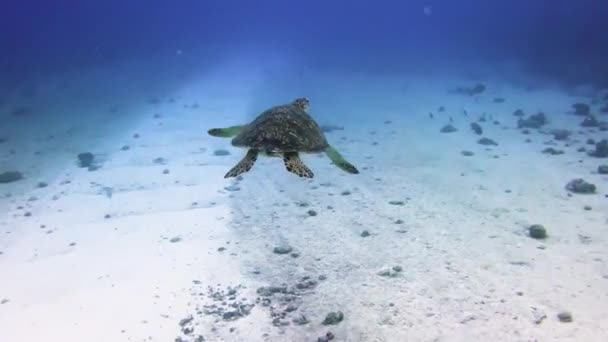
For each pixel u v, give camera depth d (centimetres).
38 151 1878
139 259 888
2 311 726
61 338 649
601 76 3419
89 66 5222
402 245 916
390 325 653
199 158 1647
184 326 668
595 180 1284
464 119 2294
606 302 680
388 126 2186
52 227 1075
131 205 1199
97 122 2408
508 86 3506
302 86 3628
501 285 745
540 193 1200
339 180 1375
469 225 1007
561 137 1800
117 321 684
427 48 6831
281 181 1379
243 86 3588
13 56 6462
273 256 889
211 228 1032
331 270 826
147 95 3278
